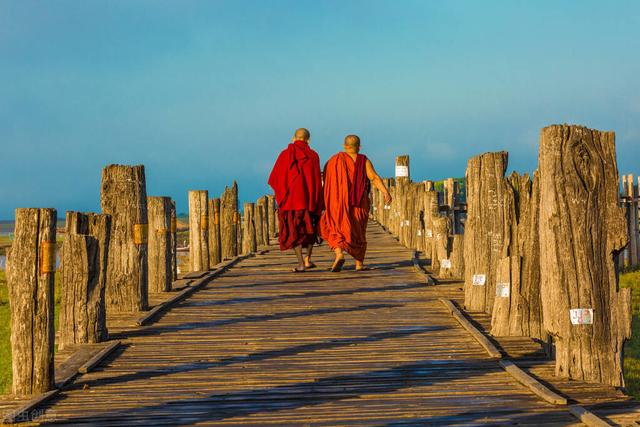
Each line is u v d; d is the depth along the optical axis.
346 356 6.10
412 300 8.90
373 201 30.44
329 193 11.45
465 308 8.20
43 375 5.14
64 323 6.55
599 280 5.40
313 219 11.86
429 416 4.52
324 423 4.39
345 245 11.39
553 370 5.61
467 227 8.23
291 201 11.61
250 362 5.92
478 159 8.09
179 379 5.43
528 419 4.45
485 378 5.41
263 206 18.84
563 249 5.39
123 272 8.15
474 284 8.09
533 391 5.02
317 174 11.71
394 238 19.28
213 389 5.17
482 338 6.52
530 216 7.19
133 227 8.18
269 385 5.25
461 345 6.47
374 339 6.73
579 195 5.38
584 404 4.79
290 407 4.73
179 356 6.14
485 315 7.79
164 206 9.72
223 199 15.23
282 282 10.64
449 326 7.32
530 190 7.30
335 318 7.77
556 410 4.62
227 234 15.13
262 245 18.64
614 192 5.43
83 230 6.75
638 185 20.48
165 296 9.31
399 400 4.87
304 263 11.88
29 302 5.16
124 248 8.17
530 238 6.81
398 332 7.03
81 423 4.45
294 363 5.88
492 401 4.83
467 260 8.21
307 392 5.06
